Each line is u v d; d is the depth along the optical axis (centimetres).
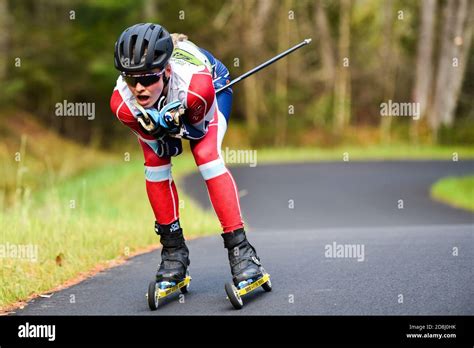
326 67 5897
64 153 3988
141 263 870
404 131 5653
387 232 1097
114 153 4759
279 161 4178
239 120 5906
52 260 837
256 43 5566
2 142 3744
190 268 806
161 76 548
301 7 5862
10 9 4884
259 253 899
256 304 606
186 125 581
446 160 4194
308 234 1157
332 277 693
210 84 576
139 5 4825
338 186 2948
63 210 1302
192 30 5456
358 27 6153
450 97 5559
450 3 5509
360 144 5516
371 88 6091
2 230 992
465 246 830
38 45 4638
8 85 4322
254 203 2506
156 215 623
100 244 956
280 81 5722
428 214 2264
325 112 5797
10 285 702
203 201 2388
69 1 4884
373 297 605
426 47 5609
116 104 579
